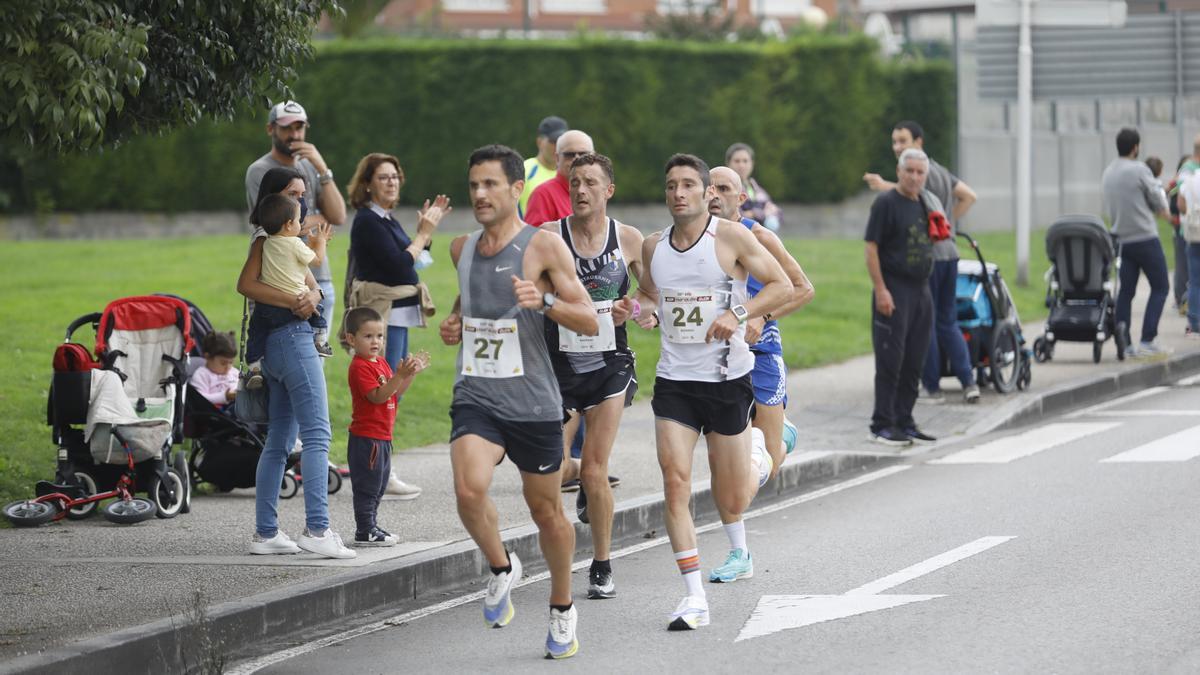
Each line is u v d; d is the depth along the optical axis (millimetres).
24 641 23578
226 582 27359
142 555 29938
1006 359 51750
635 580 29344
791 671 22562
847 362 61406
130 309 36062
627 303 26453
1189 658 22422
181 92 30156
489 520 23297
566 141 34562
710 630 25156
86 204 103750
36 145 27328
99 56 25406
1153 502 34906
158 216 105250
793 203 116062
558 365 26969
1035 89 91562
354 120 108500
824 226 116375
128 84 25859
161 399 34938
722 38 136000
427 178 109062
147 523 33375
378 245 34562
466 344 23562
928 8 146250
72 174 102875
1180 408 51094
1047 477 38906
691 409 26203
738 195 29891
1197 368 61125
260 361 29672
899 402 44562
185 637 24188
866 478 40500
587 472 27297
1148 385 57812
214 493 37250
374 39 109625
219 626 24797
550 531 23656
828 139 114750
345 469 39250
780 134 114250
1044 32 90875
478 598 28500
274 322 29594
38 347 53094
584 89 110188
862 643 23953
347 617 27234
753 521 35219
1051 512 34312
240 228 106938
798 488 39531
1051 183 122812
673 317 26016
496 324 23312
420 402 49094
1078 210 125312
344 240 91688
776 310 29312
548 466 23469
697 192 25703
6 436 40594
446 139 109000
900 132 48344
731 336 25797
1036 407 50594
